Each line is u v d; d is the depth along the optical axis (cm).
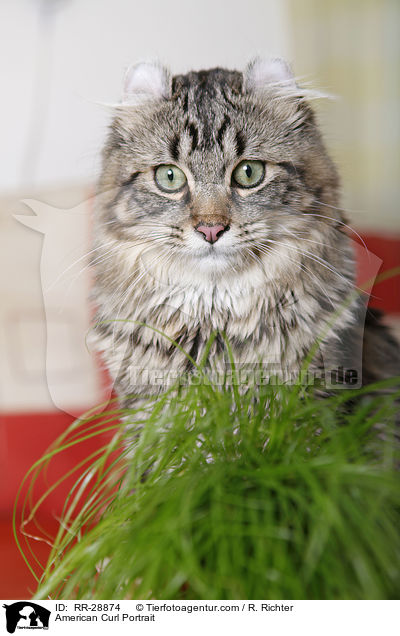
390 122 73
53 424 57
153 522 36
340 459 36
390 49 71
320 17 68
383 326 53
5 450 57
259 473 36
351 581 35
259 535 34
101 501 40
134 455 39
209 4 62
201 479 36
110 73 61
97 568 37
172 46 61
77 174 53
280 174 48
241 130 47
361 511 35
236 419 40
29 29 63
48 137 62
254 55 52
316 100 49
